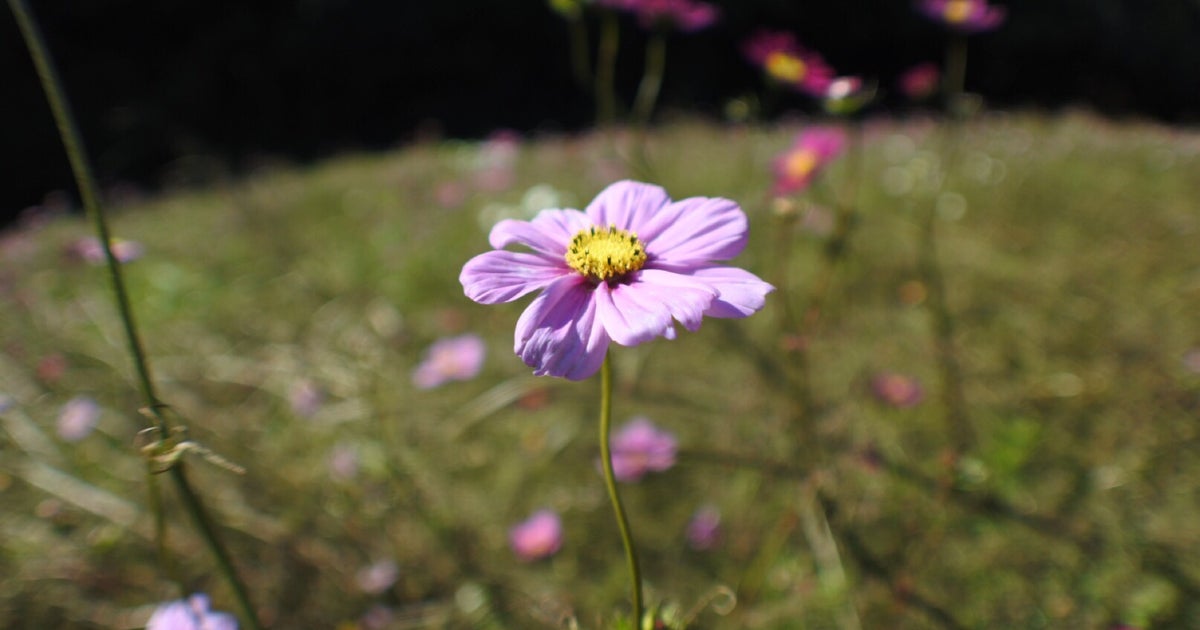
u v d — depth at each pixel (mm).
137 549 411
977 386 500
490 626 383
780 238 514
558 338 225
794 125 1357
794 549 410
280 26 2650
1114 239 699
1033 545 401
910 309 571
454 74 2748
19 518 440
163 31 2646
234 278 751
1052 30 2488
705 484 451
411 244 780
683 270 240
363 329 597
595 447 476
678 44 2527
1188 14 2479
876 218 661
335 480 443
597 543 427
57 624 380
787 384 488
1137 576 386
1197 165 928
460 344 522
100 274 797
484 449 483
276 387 529
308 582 399
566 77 2680
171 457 228
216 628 278
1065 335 550
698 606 260
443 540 419
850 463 436
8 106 2451
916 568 380
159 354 597
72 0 2541
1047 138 1110
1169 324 561
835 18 2574
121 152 2236
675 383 515
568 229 255
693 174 950
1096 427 468
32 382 565
